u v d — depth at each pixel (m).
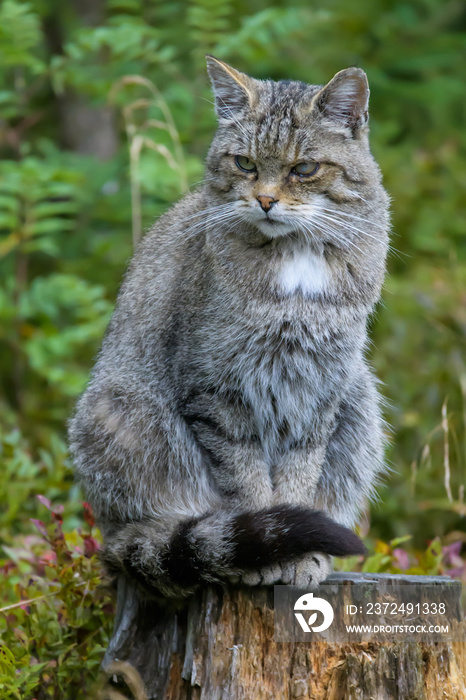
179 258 7.27
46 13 14.78
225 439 6.88
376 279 7.04
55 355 12.02
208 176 7.21
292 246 6.82
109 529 7.24
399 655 5.88
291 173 6.80
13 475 9.73
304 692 5.88
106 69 13.05
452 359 11.77
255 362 6.82
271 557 5.94
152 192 12.12
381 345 12.04
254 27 11.71
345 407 7.55
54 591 7.46
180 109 12.78
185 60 14.18
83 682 6.93
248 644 6.02
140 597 6.73
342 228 6.80
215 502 7.20
